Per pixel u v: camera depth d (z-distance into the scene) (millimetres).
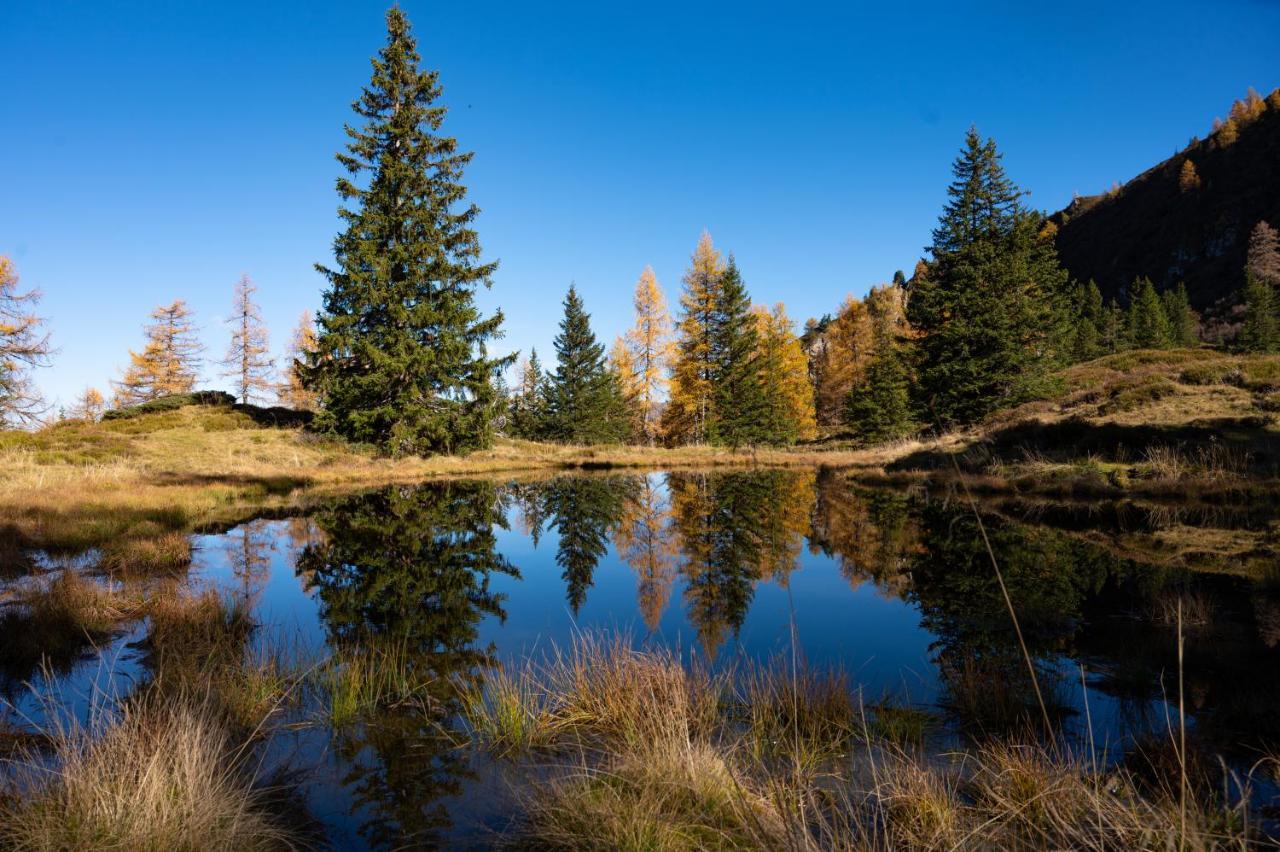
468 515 15719
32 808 2748
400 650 5984
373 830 3041
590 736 4078
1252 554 8227
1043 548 9531
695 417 38469
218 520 14094
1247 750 3455
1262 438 13680
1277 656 4871
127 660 5445
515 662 5625
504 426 46000
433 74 26406
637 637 6375
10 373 25328
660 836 2676
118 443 24094
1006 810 2861
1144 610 6246
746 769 3469
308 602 7836
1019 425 20016
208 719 3980
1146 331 57500
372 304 24422
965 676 4516
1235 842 2406
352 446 25594
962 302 27438
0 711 4316
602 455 32781
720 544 11688
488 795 3359
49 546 10180
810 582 8633
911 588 8062
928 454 23297
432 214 25516
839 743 3871
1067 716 4078
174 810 2703
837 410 48719
